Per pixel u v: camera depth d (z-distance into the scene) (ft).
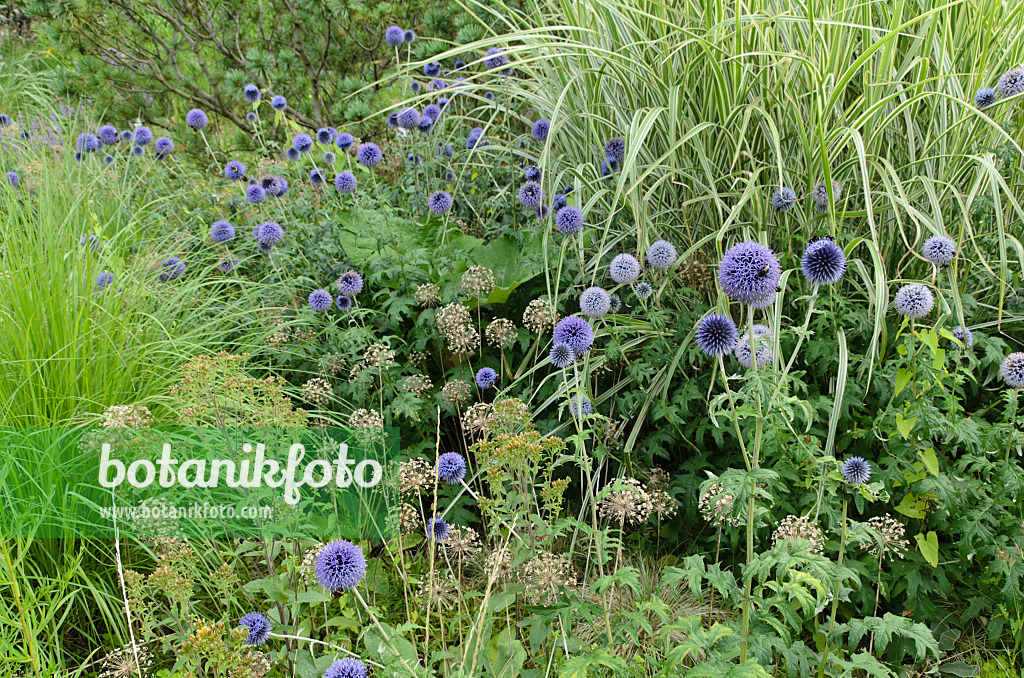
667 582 6.82
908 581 8.83
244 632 6.77
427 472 9.11
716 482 7.03
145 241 14.67
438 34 21.91
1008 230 11.76
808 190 11.40
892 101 11.94
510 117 18.04
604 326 11.21
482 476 10.76
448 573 9.11
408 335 12.14
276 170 16.66
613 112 13.79
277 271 13.35
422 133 14.93
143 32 22.94
